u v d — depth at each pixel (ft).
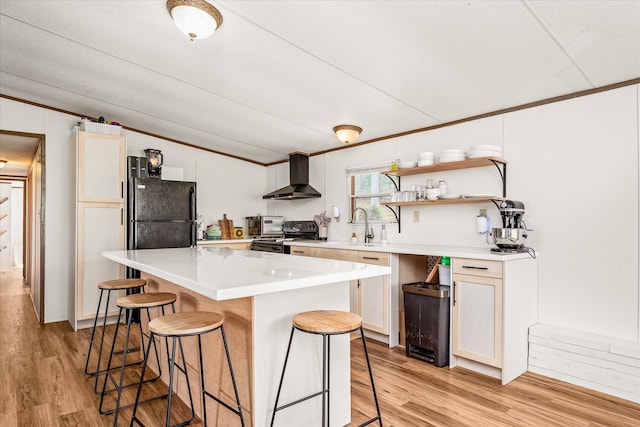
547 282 9.59
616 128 8.59
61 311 13.87
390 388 8.09
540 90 9.31
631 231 8.34
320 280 5.48
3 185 27.99
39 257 14.20
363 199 15.11
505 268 8.32
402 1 6.41
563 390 8.02
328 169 16.61
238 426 5.87
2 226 27.81
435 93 10.00
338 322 5.35
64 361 9.60
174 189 14.38
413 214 13.12
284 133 14.84
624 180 8.46
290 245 15.02
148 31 8.26
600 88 8.84
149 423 6.66
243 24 7.46
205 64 9.54
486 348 8.61
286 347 5.91
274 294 5.76
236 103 12.09
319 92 10.56
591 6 6.12
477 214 11.29
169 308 8.49
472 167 11.29
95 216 13.10
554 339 8.66
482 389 8.05
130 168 14.21
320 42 7.95
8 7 7.77
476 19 6.72
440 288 9.70
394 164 12.69
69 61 10.03
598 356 7.99
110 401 7.47
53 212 13.73
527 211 10.05
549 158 9.68
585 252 9.01
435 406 7.28
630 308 8.30
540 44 7.36
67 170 14.03
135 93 11.94
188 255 9.16
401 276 11.43
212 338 6.58
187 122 14.51
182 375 7.57
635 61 7.65
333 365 6.51
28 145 15.02
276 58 8.84
